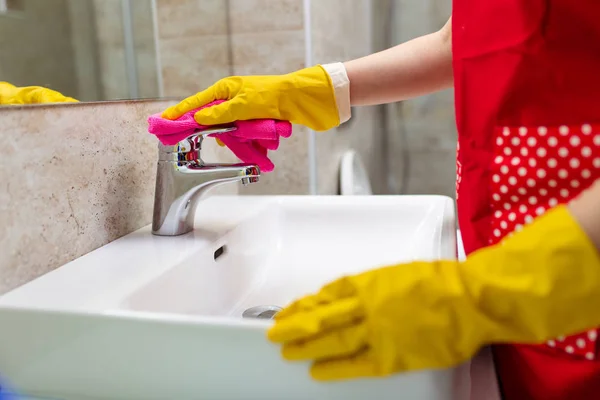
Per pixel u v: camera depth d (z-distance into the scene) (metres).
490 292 0.34
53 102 0.62
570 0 0.44
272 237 0.85
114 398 0.43
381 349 0.34
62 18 0.65
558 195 0.47
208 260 0.65
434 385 0.35
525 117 0.48
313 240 0.84
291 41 1.08
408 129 2.05
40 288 0.50
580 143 0.46
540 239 0.34
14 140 0.52
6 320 0.45
